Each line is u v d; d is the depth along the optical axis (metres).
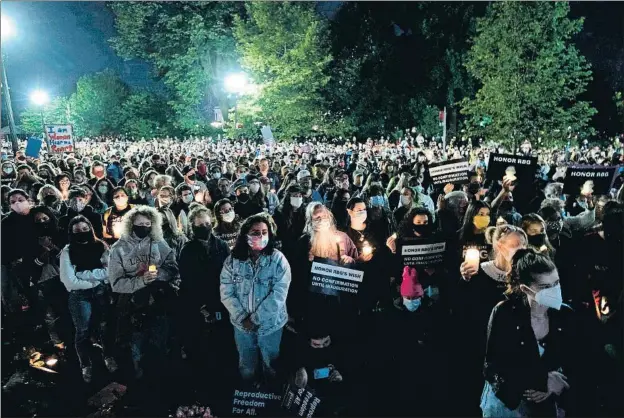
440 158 21.73
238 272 4.91
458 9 33.62
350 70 33.38
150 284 5.29
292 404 4.80
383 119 35.81
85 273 5.38
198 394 5.30
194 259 5.54
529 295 3.52
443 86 35.03
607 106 31.33
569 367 4.98
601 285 5.50
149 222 5.30
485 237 5.93
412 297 6.23
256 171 12.41
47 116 41.06
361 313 6.12
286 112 26.58
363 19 36.09
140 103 43.31
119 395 5.33
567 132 21.27
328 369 5.43
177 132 43.19
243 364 5.08
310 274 5.36
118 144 32.31
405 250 6.03
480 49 21.20
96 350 6.25
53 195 8.03
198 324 5.81
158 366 5.56
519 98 20.70
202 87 38.69
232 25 37.69
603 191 7.91
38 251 6.41
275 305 4.89
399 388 5.37
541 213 6.47
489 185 9.99
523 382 3.47
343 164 18.06
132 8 37.31
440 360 5.84
